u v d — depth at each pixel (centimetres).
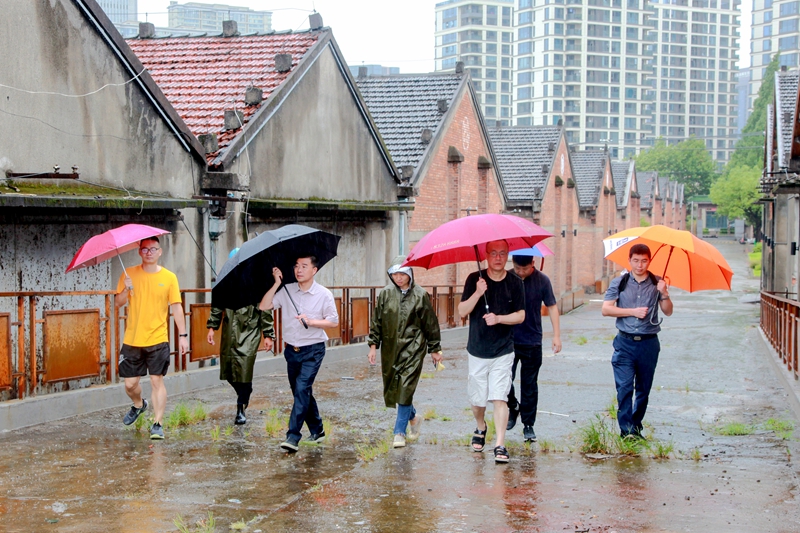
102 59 1161
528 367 877
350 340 1784
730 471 759
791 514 618
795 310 1277
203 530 562
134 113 1227
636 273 859
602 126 15700
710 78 19888
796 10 17225
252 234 1538
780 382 1341
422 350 855
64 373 1015
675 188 10750
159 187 1283
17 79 1019
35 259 1053
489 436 912
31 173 1016
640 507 636
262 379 1342
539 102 15612
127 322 900
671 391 1248
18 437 880
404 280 857
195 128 1494
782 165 2370
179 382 1202
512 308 805
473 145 2980
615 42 15638
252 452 826
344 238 1931
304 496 661
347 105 1905
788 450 837
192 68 1745
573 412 1079
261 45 1803
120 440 872
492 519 603
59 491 673
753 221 8944
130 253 1223
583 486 701
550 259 4088
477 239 765
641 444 851
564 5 15238
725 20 19850
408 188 2173
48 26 1064
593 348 1936
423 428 963
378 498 658
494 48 17412
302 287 842
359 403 1125
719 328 2561
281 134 1611
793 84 2948
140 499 650
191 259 1360
